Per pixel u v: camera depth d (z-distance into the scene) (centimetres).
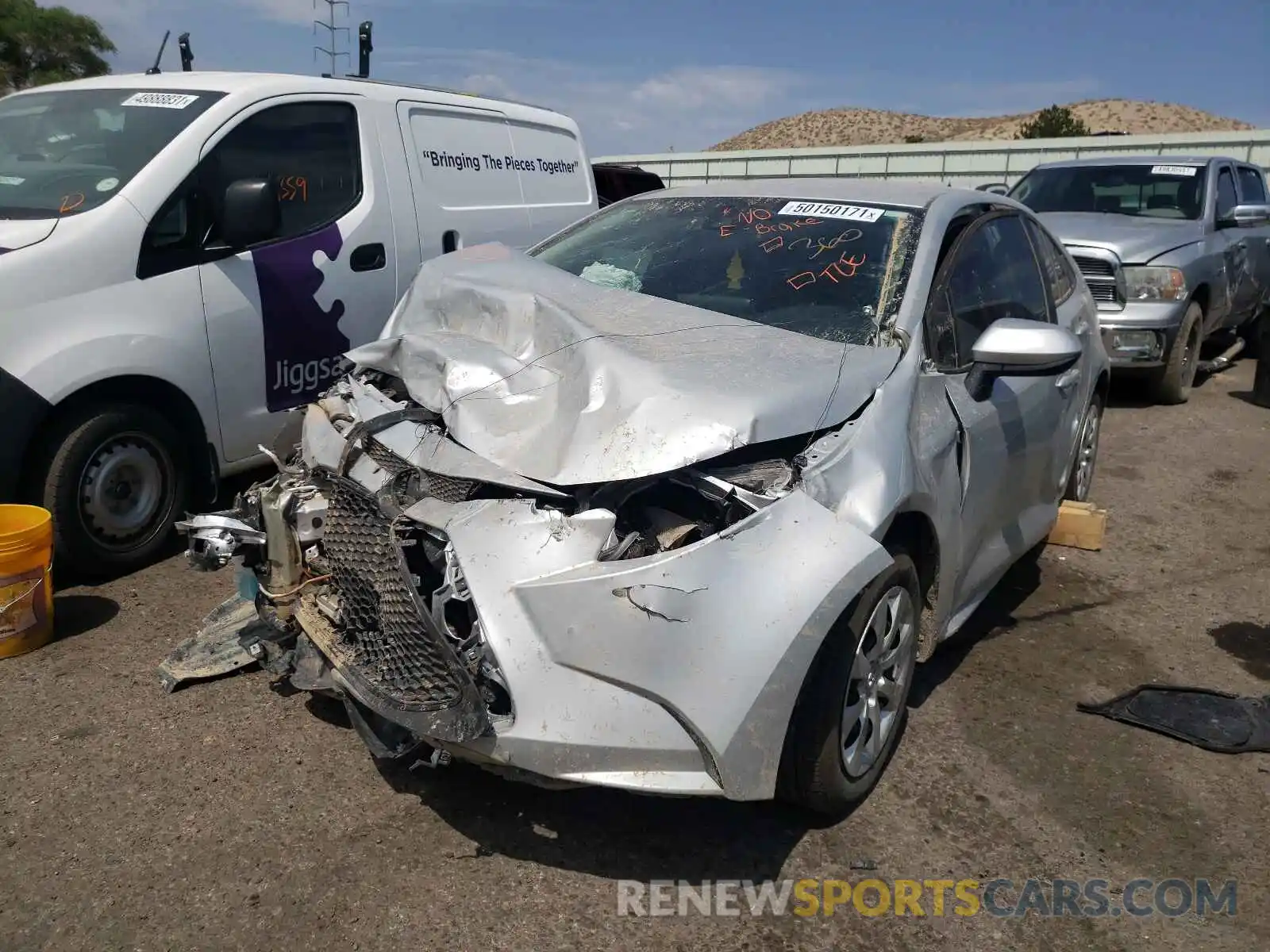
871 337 338
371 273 557
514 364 307
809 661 259
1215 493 648
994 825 309
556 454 272
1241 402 904
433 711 252
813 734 278
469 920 259
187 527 316
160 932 251
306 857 279
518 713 244
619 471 260
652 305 346
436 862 279
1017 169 2830
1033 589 493
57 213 440
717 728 247
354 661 281
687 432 265
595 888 272
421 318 366
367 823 293
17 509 390
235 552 320
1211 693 393
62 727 334
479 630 249
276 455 369
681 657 247
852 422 300
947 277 377
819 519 270
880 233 382
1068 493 563
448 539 261
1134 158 1002
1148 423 821
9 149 493
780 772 287
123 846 280
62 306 418
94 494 432
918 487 304
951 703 379
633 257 405
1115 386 948
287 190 519
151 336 444
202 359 467
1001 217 449
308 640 309
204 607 424
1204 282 865
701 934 259
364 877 272
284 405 513
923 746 349
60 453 419
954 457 339
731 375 288
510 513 261
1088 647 433
